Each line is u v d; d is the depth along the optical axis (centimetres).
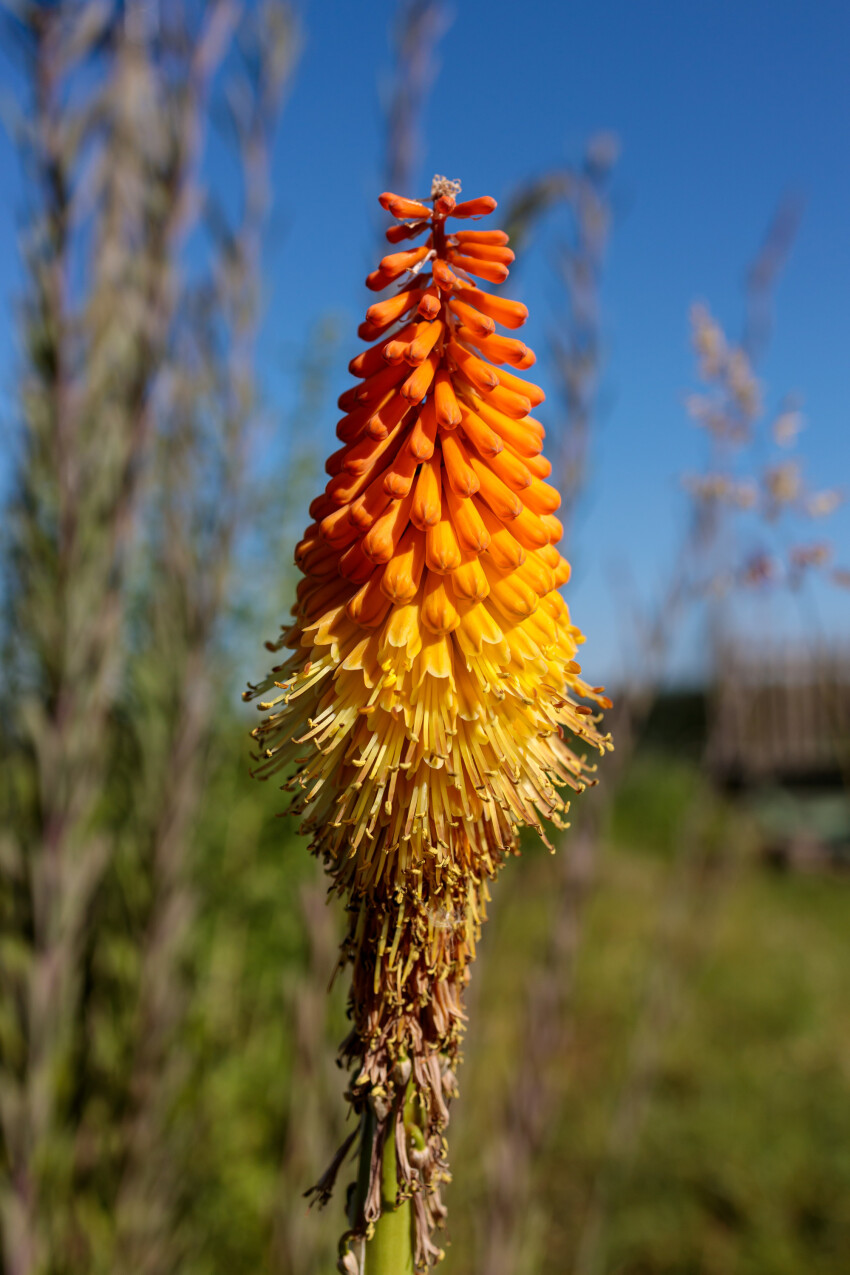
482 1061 57
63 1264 43
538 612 27
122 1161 44
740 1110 84
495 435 26
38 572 41
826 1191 74
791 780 197
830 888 157
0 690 46
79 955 45
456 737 26
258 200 45
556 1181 76
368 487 27
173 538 46
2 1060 41
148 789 46
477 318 26
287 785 26
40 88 39
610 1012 104
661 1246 69
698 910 90
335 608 27
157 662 46
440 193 27
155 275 42
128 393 42
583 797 49
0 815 42
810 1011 103
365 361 26
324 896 42
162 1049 45
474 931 27
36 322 40
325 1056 42
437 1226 26
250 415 46
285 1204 41
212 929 59
